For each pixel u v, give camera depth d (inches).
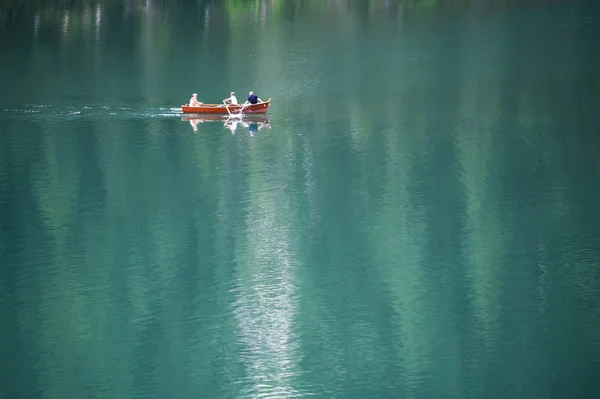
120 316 1572.3
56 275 1732.3
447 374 1376.7
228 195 2194.9
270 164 2452.0
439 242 1877.5
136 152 2571.4
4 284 1689.2
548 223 1961.1
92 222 2012.8
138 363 1425.9
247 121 3014.3
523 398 1305.4
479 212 2036.2
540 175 2311.8
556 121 2930.6
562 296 1611.7
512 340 1462.8
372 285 1686.8
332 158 2513.5
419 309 1581.0
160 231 1961.1
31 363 1422.2
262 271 1758.1
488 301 1603.1
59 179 2308.1
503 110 3122.5
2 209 2084.2
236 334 1509.6
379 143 2674.7
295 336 1498.5
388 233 1935.3
